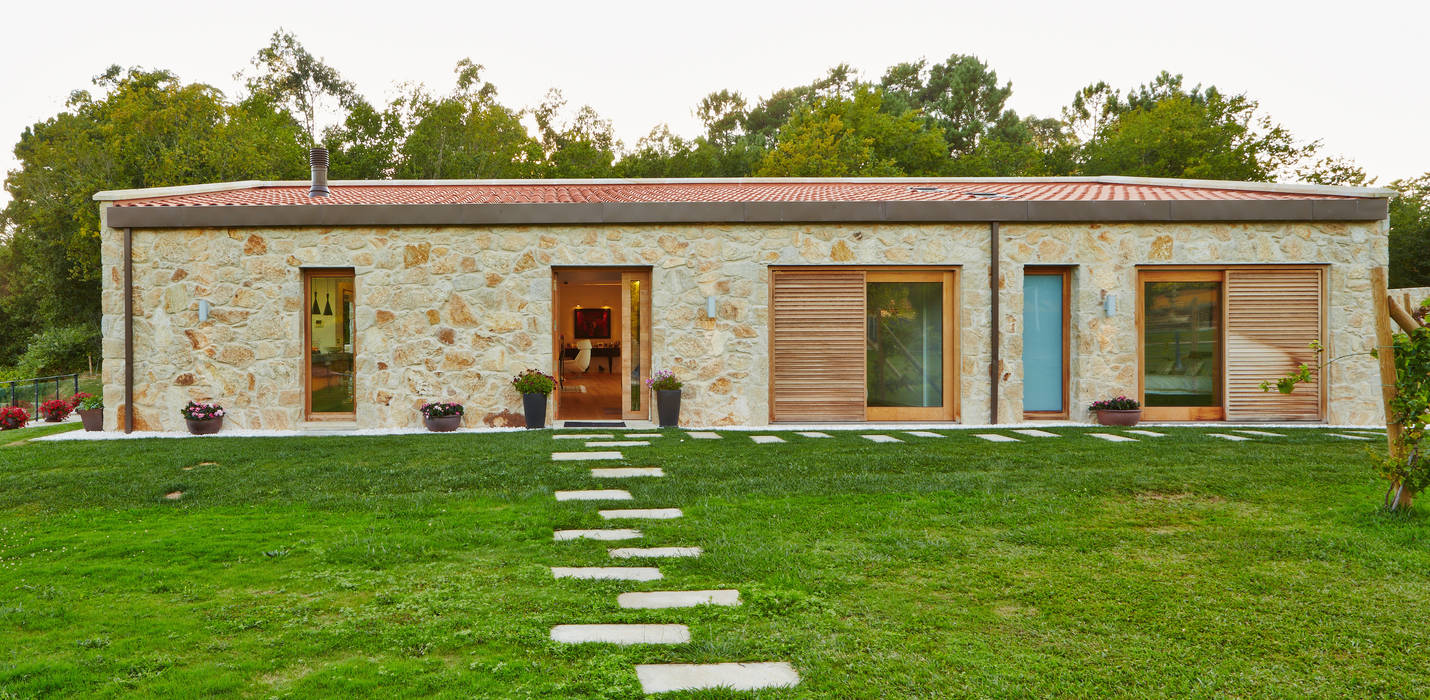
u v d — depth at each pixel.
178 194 11.02
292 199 10.80
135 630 3.23
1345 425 9.98
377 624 3.30
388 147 31.94
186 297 9.72
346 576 3.96
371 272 9.85
